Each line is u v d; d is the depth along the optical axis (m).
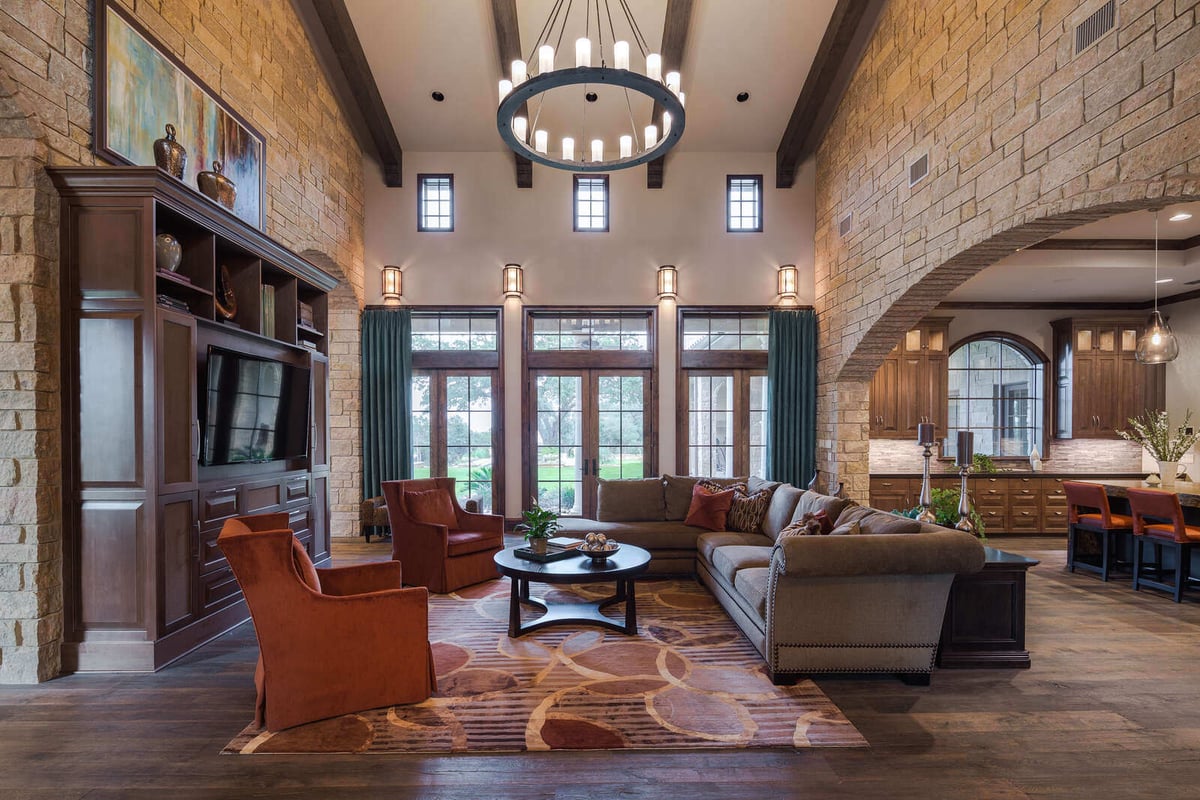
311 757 2.13
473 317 6.82
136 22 3.16
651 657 3.06
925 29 4.39
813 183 6.80
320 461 4.86
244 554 2.25
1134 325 7.00
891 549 2.63
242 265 3.84
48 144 2.70
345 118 6.15
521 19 5.36
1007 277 5.99
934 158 4.26
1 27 2.47
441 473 6.77
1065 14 3.07
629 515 5.01
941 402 6.98
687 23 5.22
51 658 2.78
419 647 2.57
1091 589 4.48
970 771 2.06
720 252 6.79
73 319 2.80
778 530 4.18
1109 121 2.81
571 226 6.76
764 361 6.79
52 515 2.77
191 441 3.11
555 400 6.80
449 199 6.80
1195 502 4.16
